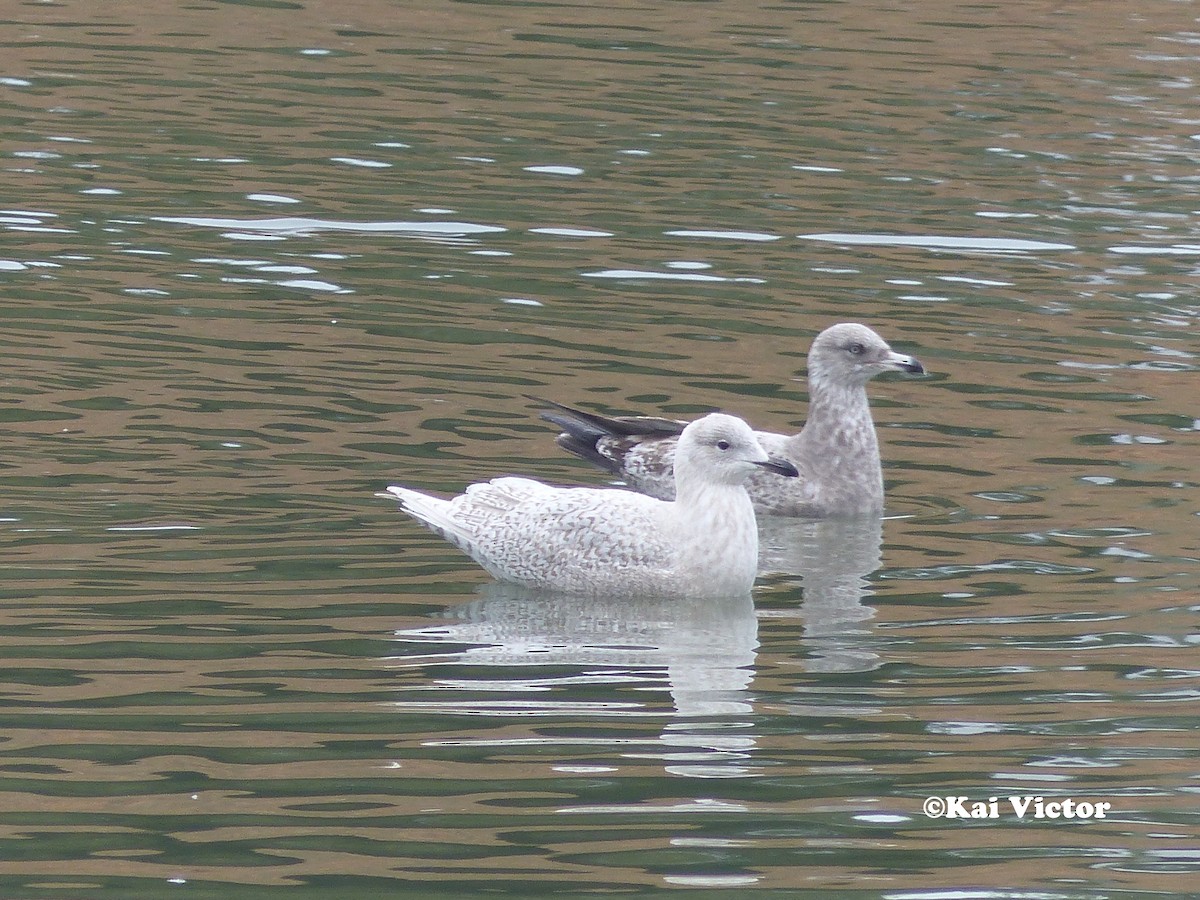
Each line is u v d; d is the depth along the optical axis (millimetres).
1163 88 31375
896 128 28375
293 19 34094
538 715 11656
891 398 18500
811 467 16359
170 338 19016
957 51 33500
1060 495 16141
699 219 23875
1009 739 11469
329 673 12188
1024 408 18234
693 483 14312
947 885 9641
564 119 28125
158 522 14625
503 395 18000
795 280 21812
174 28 33094
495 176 25281
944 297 21422
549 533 14242
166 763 10805
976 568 14617
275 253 21906
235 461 15984
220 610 13125
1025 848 10062
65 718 11328
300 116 27812
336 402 17547
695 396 18156
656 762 11039
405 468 16094
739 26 34875
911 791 10742
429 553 14617
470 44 32719
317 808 10305
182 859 9719
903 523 15703
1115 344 20000
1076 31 35438
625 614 13766
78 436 16312
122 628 12703
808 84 30812
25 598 13086
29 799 10320
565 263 22062
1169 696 12133
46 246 21656
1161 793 10773
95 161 25078
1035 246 23297
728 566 14125
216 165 25203
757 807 10469
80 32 32438
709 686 12242
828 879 9703
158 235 22328
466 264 21875
